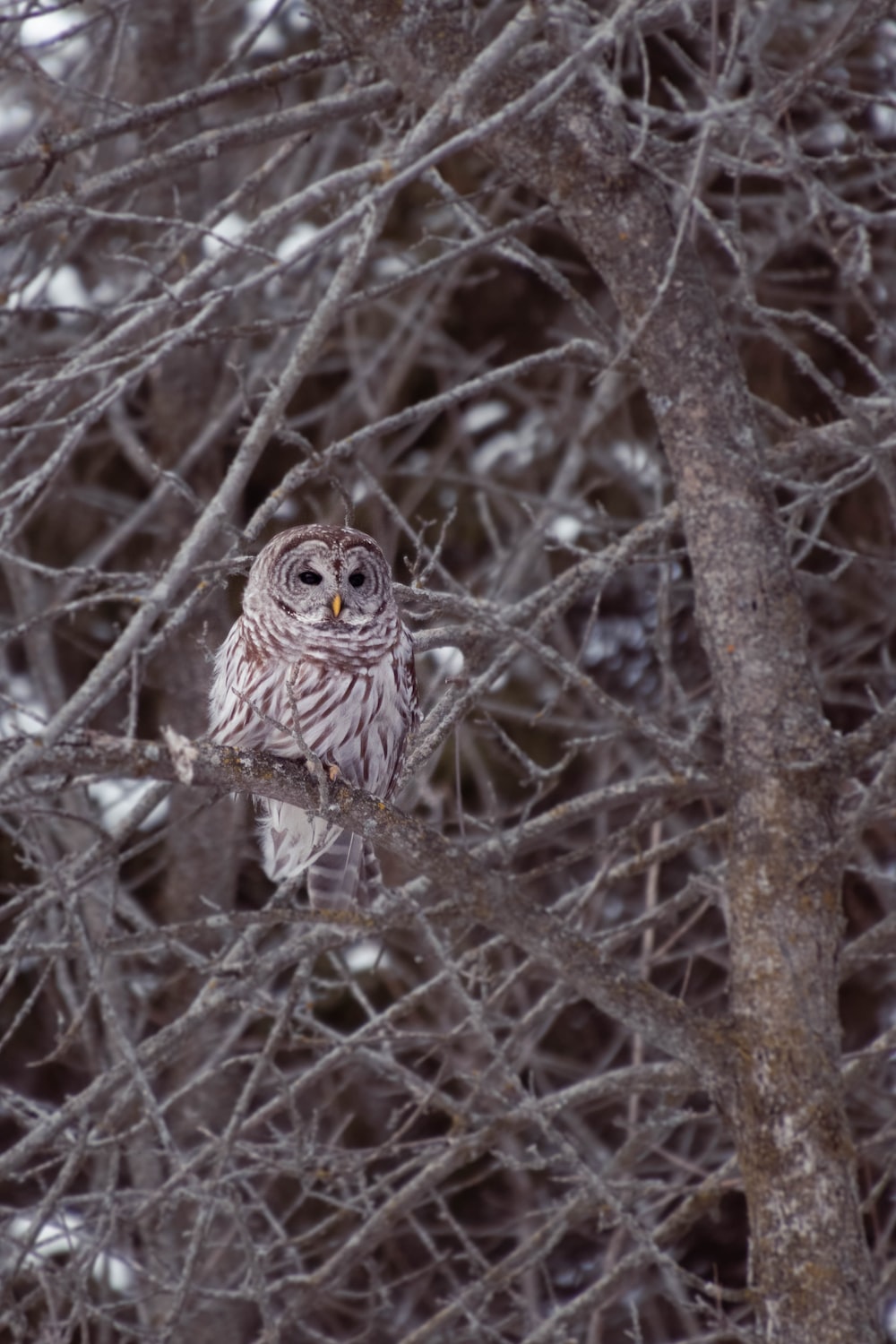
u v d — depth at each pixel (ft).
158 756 23.13
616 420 61.77
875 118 56.80
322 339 29.71
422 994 34.88
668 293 30.30
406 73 31.99
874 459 29.53
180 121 58.80
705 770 29.25
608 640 57.67
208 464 59.21
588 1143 45.16
